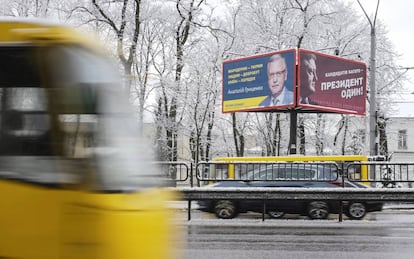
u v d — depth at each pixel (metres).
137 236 3.64
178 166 14.11
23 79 3.75
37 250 3.59
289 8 32.91
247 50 33.34
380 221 13.84
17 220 3.62
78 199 3.60
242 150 37.25
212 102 34.16
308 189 13.34
